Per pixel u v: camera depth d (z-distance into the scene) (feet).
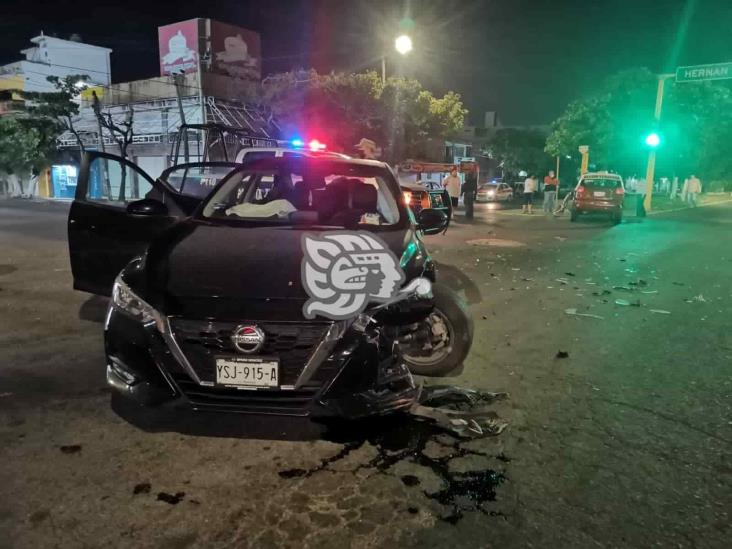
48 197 115.14
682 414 12.92
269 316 10.15
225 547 8.11
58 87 106.11
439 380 14.74
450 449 11.07
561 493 9.70
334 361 10.19
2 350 16.20
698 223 64.85
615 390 14.29
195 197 21.33
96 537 8.25
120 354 10.71
